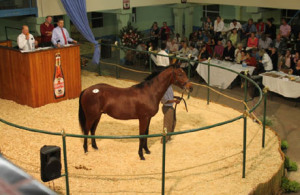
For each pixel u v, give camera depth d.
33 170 6.83
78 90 10.98
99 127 8.84
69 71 10.59
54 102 10.44
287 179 7.39
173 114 7.95
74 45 10.47
